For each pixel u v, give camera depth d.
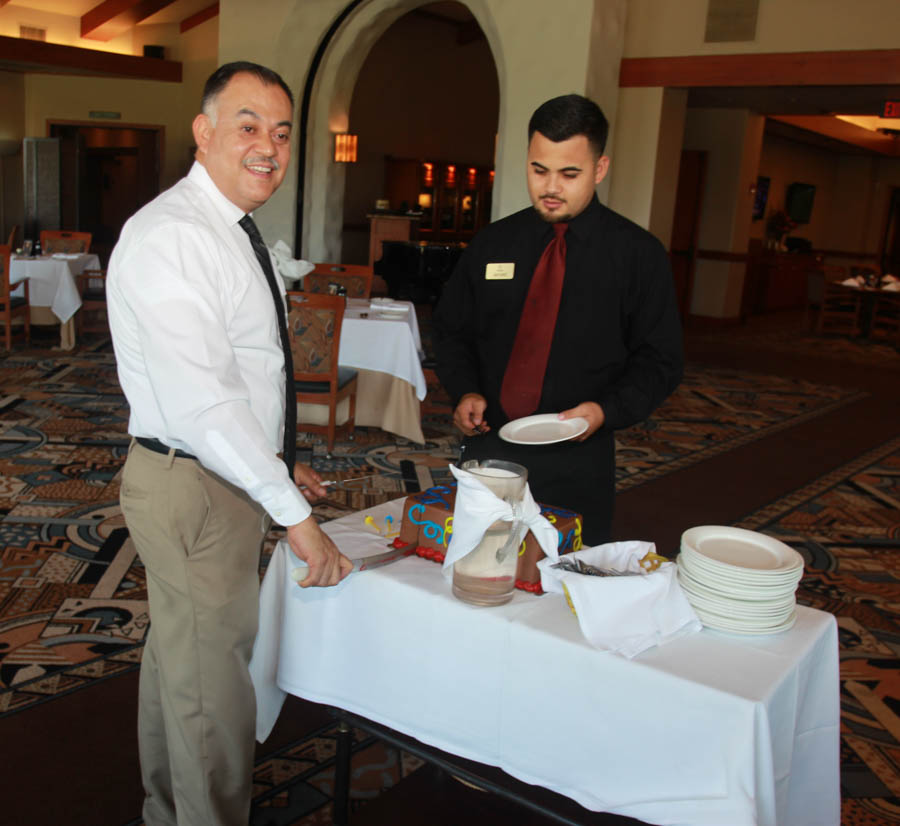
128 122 15.30
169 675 1.60
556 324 2.11
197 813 1.63
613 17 8.54
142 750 1.80
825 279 13.27
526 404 2.15
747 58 8.90
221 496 1.57
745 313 14.76
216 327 1.45
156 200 1.54
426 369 7.19
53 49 13.64
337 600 1.64
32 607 2.98
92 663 2.64
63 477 4.41
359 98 14.73
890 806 2.18
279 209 10.42
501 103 8.83
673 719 1.29
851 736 2.50
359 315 5.54
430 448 5.41
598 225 2.08
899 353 11.58
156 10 14.30
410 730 1.58
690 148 13.39
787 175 16.52
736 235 13.35
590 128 1.87
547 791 2.08
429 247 12.41
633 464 5.50
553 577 1.49
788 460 5.84
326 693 1.68
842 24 8.41
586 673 1.36
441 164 16.00
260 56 10.17
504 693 1.45
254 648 1.74
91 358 7.54
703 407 7.45
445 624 1.50
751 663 1.35
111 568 3.34
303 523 1.47
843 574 3.83
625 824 1.93
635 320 2.12
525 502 1.50
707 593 1.44
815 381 9.13
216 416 1.41
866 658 3.01
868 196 18.03
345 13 9.76
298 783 2.12
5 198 15.88
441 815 2.02
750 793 1.23
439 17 15.71
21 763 2.13
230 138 1.53
